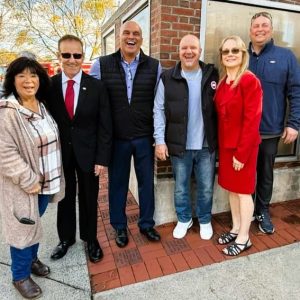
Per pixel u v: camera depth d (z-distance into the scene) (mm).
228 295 2232
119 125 2678
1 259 2639
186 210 2994
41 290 2244
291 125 2879
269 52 2801
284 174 3664
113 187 2861
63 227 2699
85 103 2357
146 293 2258
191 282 2365
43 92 2277
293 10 3354
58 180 2262
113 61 2611
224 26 3184
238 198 2756
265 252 2723
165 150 2760
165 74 2682
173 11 2936
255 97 2381
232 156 2580
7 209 2000
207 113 2658
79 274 2451
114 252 2768
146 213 2951
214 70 2697
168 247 2838
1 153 1888
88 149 2461
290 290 2283
